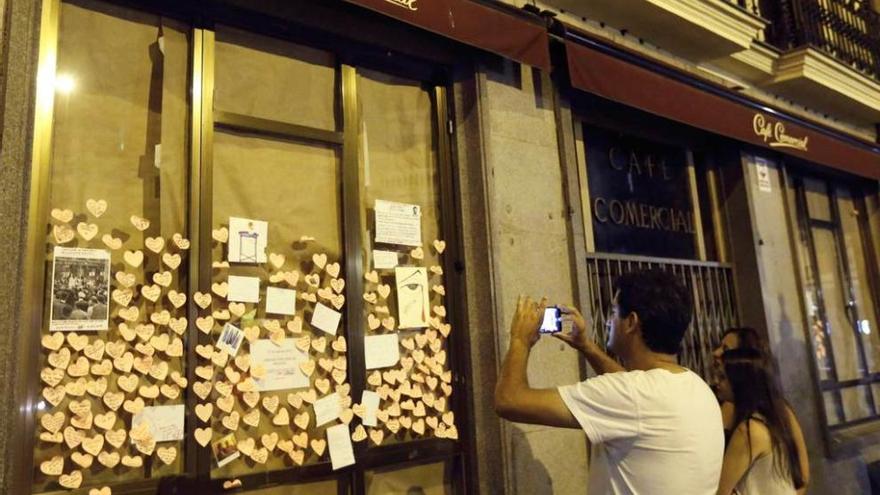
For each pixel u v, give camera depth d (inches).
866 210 272.8
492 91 141.9
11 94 83.6
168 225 98.9
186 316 97.7
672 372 83.7
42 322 85.6
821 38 243.6
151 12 103.4
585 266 150.2
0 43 84.7
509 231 137.1
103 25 98.3
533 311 91.7
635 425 78.1
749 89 232.8
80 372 87.6
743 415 106.4
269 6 112.3
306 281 112.1
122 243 94.6
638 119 185.3
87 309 89.4
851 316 251.0
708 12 187.0
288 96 117.3
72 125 93.0
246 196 108.5
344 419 111.5
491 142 138.5
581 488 136.1
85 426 86.9
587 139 178.5
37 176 86.6
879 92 265.6
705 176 210.4
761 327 197.8
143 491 89.8
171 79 103.3
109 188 94.8
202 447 95.7
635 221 185.8
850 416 234.2
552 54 153.4
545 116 152.3
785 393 197.3
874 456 223.9
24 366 82.6
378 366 118.3
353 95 124.0
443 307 130.0
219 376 100.0
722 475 104.8
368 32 125.1
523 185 142.7
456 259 133.0
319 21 118.5
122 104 98.3
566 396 81.1
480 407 126.6
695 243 203.3
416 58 133.9
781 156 224.1
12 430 78.7
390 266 124.2
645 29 186.9
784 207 220.5
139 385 92.5
